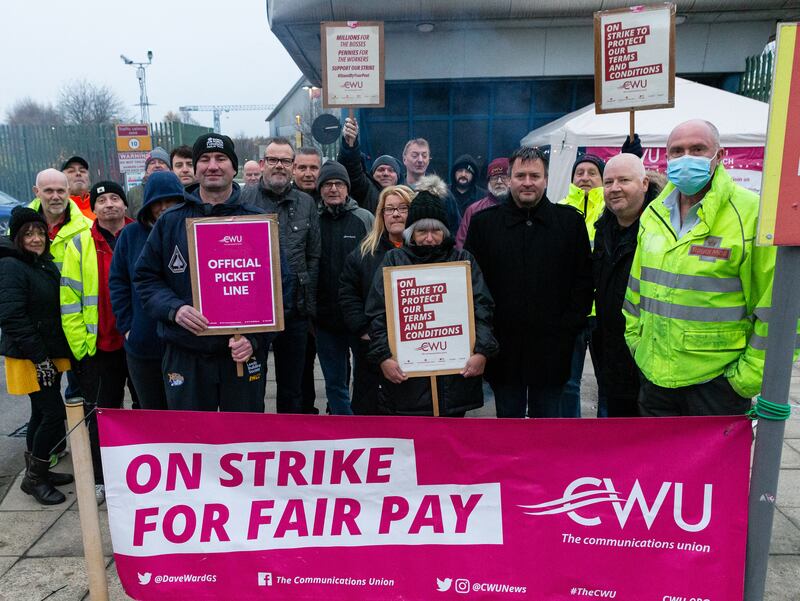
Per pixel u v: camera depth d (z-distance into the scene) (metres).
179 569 2.56
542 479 2.45
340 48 4.99
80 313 3.95
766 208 2.00
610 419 2.38
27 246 3.85
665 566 2.41
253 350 3.16
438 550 2.52
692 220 2.83
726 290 2.73
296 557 2.55
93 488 2.48
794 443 4.55
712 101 7.98
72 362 4.08
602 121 7.80
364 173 5.39
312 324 4.72
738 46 9.80
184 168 5.46
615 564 2.44
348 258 3.97
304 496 2.53
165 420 2.49
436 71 10.02
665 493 2.39
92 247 4.02
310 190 5.14
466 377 3.24
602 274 3.49
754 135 7.42
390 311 3.12
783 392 2.16
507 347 3.61
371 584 2.55
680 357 2.84
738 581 2.36
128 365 3.80
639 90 4.58
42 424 3.91
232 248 3.00
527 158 3.40
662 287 2.89
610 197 3.34
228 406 3.24
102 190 4.13
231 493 2.53
